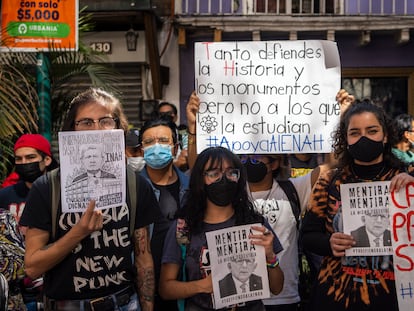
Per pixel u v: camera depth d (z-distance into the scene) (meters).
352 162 3.17
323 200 3.20
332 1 9.56
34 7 5.69
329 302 3.05
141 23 9.10
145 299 2.85
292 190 3.81
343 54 9.66
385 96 9.78
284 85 3.97
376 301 2.96
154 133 4.06
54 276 2.73
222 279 2.86
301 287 4.00
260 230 2.89
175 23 9.27
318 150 3.94
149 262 2.88
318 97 3.96
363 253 3.00
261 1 9.65
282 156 3.96
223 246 2.88
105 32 9.25
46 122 6.09
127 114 9.38
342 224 3.09
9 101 5.15
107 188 2.69
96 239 2.71
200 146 3.96
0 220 2.98
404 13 9.34
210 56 3.99
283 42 3.99
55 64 6.57
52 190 2.73
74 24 5.73
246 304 2.94
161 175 4.09
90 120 2.75
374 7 9.40
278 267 2.96
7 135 5.11
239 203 2.98
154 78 9.01
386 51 9.65
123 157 2.72
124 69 9.34
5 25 5.69
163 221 3.86
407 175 3.01
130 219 2.79
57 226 2.71
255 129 3.96
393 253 2.97
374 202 3.02
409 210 2.98
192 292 2.87
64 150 2.67
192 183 2.98
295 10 9.70
